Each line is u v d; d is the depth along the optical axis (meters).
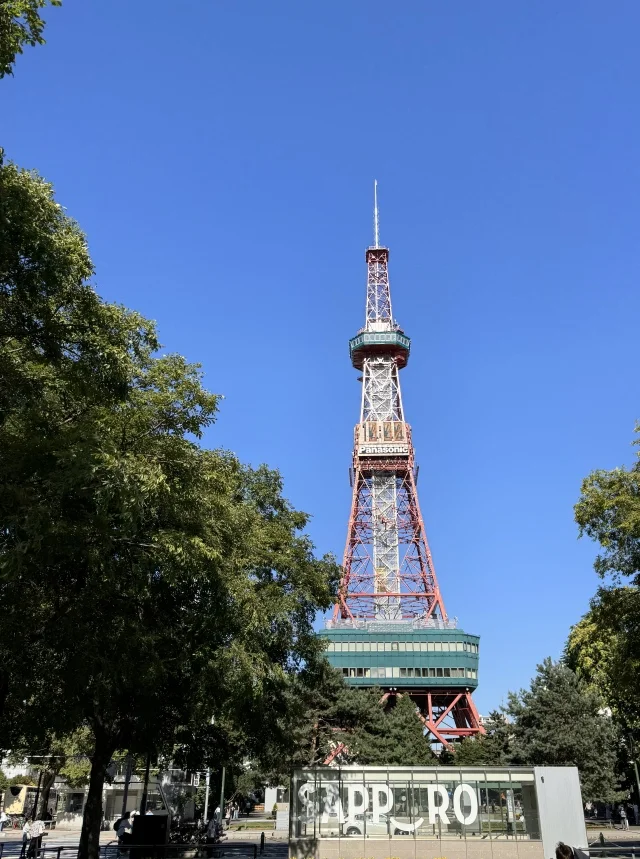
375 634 127.00
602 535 34.09
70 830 74.25
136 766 65.75
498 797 37.62
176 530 21.45
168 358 24.94
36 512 15.33
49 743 32.47
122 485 16.53
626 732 82.88
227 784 81.12
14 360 17.92
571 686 77.94
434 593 133.25
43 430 17.98
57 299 17.52
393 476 145.62
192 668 28.08
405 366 164.38
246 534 31.28
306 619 38.19
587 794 73.69
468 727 121.88
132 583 20.70
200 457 26.03
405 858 35.75
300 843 35.97
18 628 18.09
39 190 16.70
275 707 38.34
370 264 178.00
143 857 40.03
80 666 20.36
